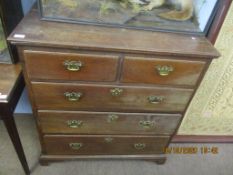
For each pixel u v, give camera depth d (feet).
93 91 3.27
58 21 3.11
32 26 2.94
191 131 5.55
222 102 5.00
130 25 3.25
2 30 3.11
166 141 4.39
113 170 4.69
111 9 3.14
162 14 3.25
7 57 3.39
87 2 3.05
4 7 2.99
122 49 2.79
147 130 4.08
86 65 2.94
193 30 3.39
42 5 3.00
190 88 3.46
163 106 3.67
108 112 3.65
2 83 3.13
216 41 3.97
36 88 3.14
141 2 3.14
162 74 3.14
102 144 4.26
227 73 4.47
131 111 3.69
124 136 4.15
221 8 3.56
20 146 3.79
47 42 2.64
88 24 3.17
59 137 3.98
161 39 3.16
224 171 5.03
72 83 3.14
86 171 4.60
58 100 3.34
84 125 3.81
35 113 3.51
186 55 2.97
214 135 5.70
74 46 2.70
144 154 4.66
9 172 4.36
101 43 2.80
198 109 5.06
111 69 3.03
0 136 5.02
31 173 4.40
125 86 3.28
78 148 4.27
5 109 3.13
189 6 3.27
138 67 3.05
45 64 2.88
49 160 4.42
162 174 4.76
